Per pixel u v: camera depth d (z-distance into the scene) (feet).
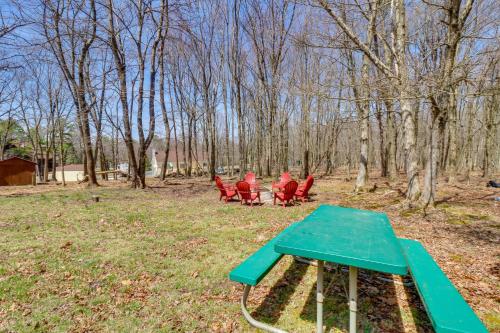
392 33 25.11
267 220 21.91
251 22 58.75
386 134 63.00
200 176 83.30
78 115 44.88
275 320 8.70
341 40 24.47
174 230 18.79
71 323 8.44
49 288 10.46
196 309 9.28
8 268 11.94
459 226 18.17
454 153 42.50
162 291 10.44
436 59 26.14
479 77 17.03
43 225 19.25
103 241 16.02
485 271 11.69
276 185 34.47
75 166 126.62
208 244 15.79
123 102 40.40
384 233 8.57
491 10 22.30
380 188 37.22
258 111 78.84
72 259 13.19
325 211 12.25
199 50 61.21
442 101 21.71
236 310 9.23
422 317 8.77
